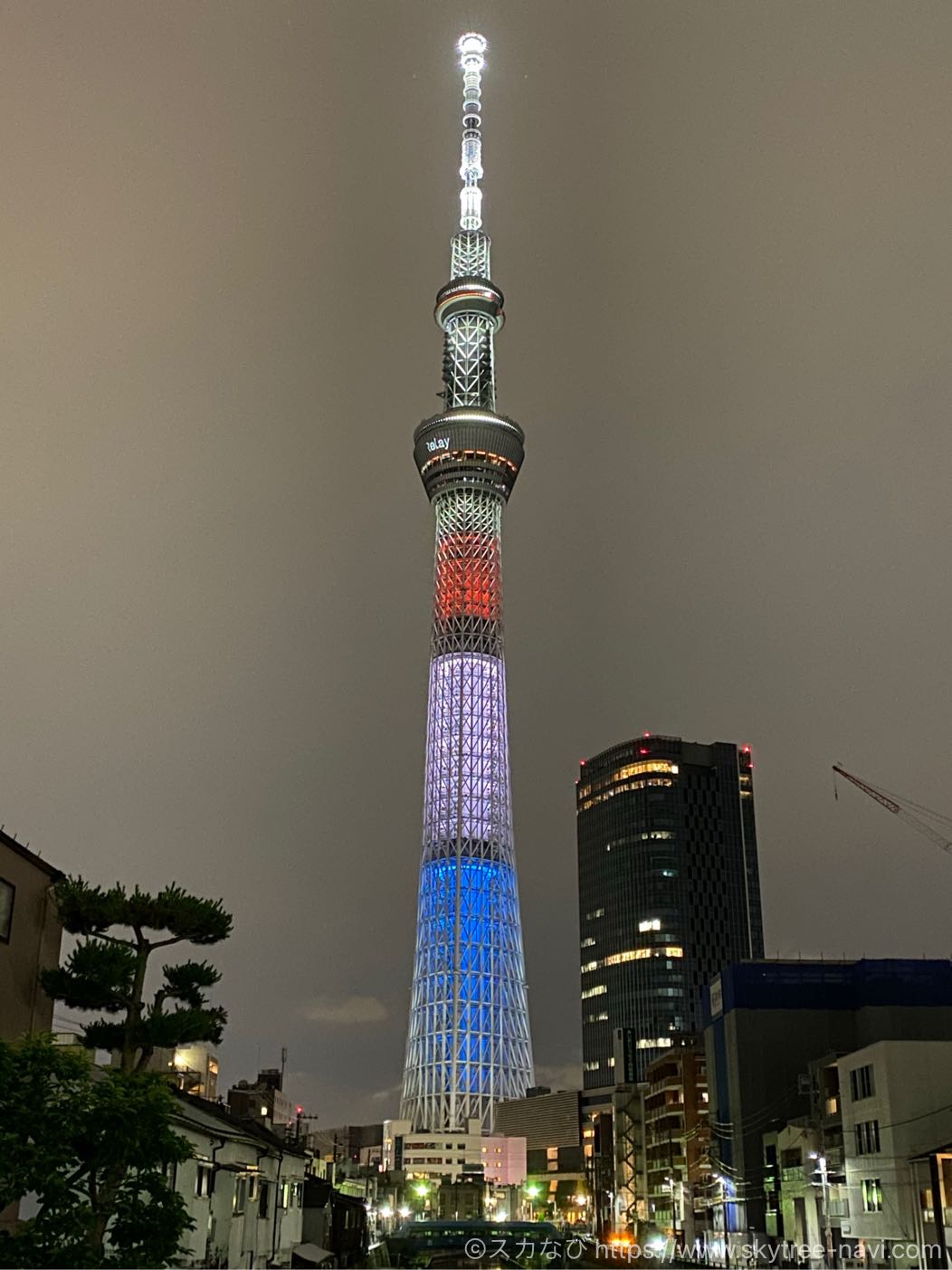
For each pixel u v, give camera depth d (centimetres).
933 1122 8750
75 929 4441
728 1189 13212
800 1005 13975
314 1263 6481
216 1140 4831
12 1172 2708
